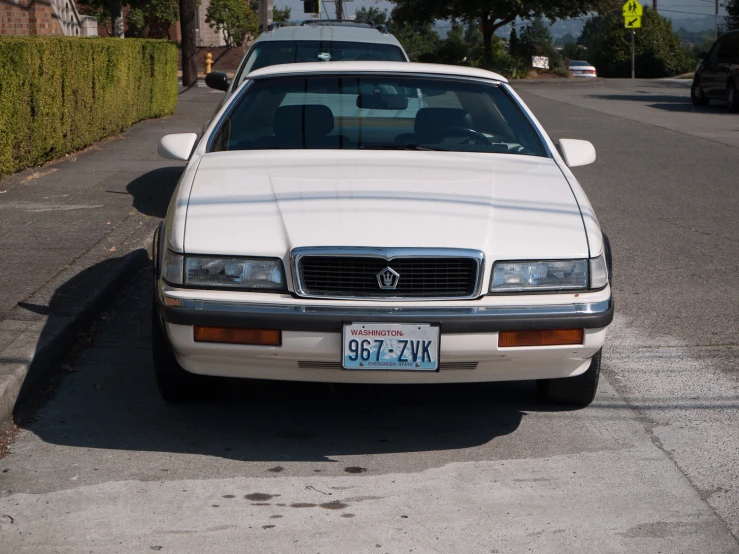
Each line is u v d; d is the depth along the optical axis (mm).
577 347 3797
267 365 3768
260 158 4699
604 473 3777
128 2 25297
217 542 3209
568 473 3779
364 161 4629
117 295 6148
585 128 16703
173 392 4359
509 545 3211
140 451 3951
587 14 39125
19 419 4238
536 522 3375
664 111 20500
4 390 4125
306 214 3865
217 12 36469
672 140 14898
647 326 5691
